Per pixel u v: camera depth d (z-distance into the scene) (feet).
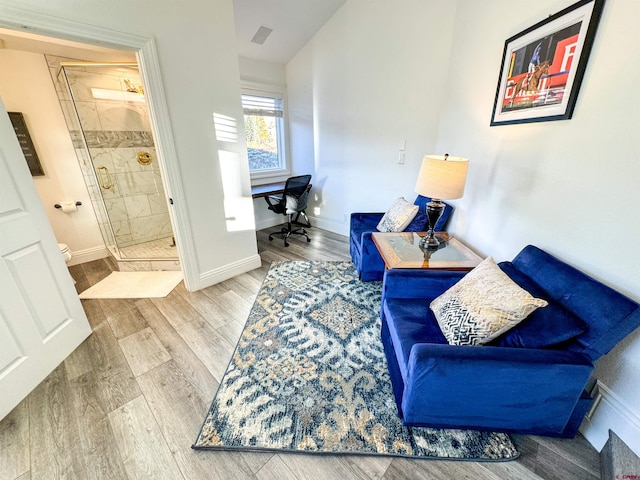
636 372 3.58
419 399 3.91
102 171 10.34
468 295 4.48
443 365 3.59
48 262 5.46
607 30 3.73
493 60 6.38
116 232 11.08
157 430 4.35
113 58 9.32
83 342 6.28
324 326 6.72
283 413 4.58
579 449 4.04
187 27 6.55
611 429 3.84
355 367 5.50
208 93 7.31
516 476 3.75
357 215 10.44
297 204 11.96
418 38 8.73
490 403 3.83
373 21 9.57
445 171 5.99
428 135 9.37
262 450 4.06
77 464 3.91
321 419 4.47
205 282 8.64
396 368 4.75
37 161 9.11
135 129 10.74
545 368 3.44
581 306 3.59
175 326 6.84
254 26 10.11
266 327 6.72
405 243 7.32
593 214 4.05
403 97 9.62
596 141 3.95
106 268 10.09
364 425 4.38
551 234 4.84
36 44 7.66
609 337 3.26
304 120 13.39
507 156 5.95
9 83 8.27
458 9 7.69
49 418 4.55
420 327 4.68
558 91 4.54
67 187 9.84
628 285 3.62
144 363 5.68
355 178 12.10
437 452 4.00
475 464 3.88
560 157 4.59
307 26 10.82
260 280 9.05
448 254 6.64
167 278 9.27
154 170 11.55
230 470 3.84
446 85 8.46
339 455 4.01
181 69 6.68
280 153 14.76
